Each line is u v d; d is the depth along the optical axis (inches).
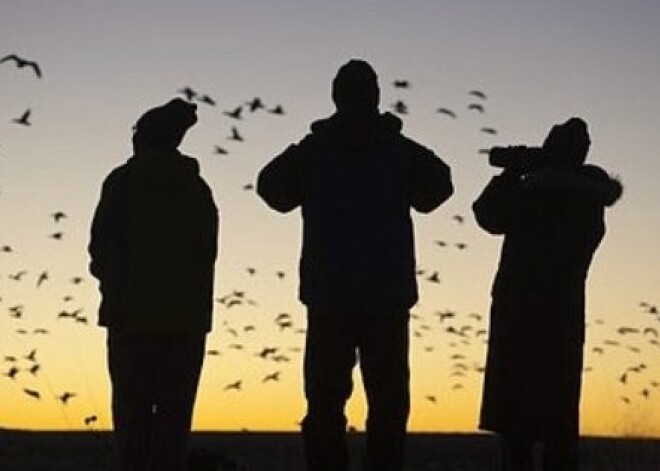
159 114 675.4
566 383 698.2
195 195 676.7
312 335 627.2
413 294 629.6
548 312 696.4
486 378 711.1
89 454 1194.0
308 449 628.1
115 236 669.9
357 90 631.2
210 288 681.6
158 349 672.4
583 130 706.8
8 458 1151.6
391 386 625.9
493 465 1256.2
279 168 635.5
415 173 636.1
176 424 674.2
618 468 975.6
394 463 627.2
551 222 697.0
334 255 625.0
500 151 705.6
